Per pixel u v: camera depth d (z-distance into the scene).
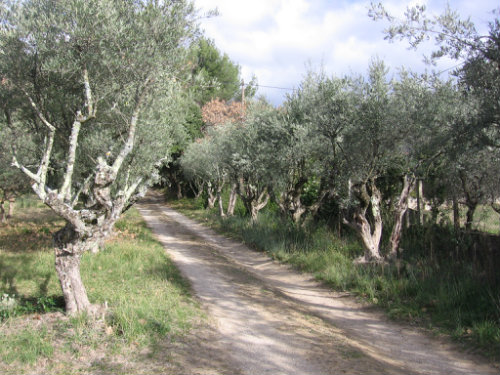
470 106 7.62
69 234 6.23
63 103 7.61
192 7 6.70
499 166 9.21
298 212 14.98
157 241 15.59
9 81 6.55
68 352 5.05
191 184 36.03
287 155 13.35
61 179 11.94
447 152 8.40
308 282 10.24
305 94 13.36
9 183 17.48
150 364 4.88
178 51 6.78
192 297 7.89
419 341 6.20
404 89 9.28
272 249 13.66
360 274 9.52
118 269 9.68
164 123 10.88
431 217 12.80
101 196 6.41
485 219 12.90
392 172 13.55
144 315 6.20
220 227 20.55
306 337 6.11
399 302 7.84
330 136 10.48
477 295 7.13
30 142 8.54
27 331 5.53
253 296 8.43
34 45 6.23
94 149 9.63
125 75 6.71
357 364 5.13
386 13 6.81
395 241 10.23
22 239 13.95
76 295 6.23
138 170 10.77
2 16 6.03
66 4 6.02
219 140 19.77
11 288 7.88
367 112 9.33
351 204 10.88
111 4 6.24
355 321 7.28
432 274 8.47
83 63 6.43
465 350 5.70
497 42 6.01
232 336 6.01
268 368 4.93
